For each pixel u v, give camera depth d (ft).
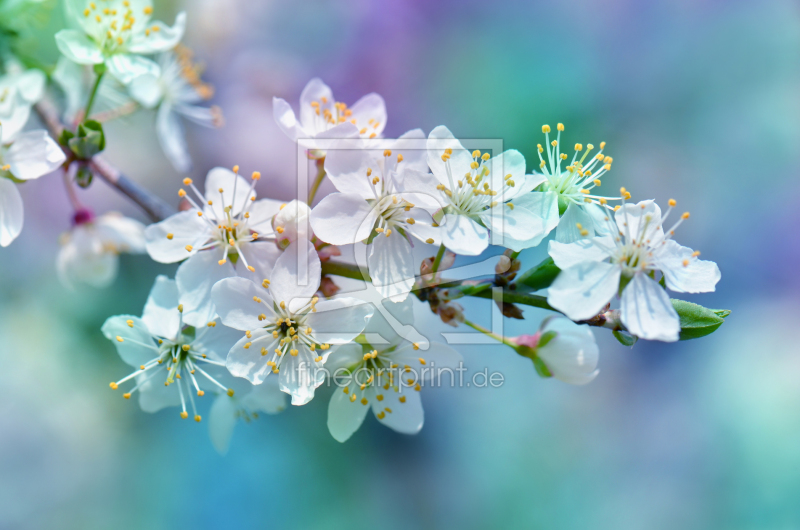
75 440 1.23
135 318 0.79
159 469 1.26
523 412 1.37
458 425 1.34
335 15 1.40
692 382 1.43
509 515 1.31
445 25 1.44
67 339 1.24
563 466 1.36
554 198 0.76
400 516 1.28
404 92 1.43
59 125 0.89
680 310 0.74
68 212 1.28
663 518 1.33
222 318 0.75
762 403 1.36
